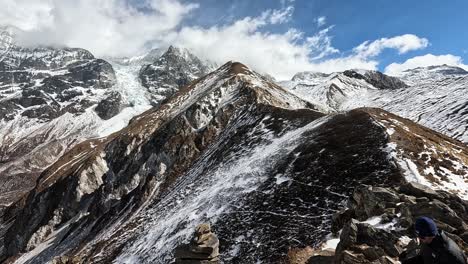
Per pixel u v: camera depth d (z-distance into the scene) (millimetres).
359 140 43250
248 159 56812
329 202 35094
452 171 34969
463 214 22031
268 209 38875
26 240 97438
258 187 44438
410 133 43344
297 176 41969
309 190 38531
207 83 113000
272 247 32250
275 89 102188
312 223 32969
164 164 81250
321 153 44000
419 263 10148
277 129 63344
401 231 20266
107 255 56781
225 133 78312
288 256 27891
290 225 34031
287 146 51312
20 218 107562
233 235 37500
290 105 92062
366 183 35094
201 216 46312
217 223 41469
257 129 67688
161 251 44500
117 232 64625
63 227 94500
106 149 102750
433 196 23562
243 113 81312
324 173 40000
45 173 129000
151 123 101750
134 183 86438
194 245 22203
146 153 90250
